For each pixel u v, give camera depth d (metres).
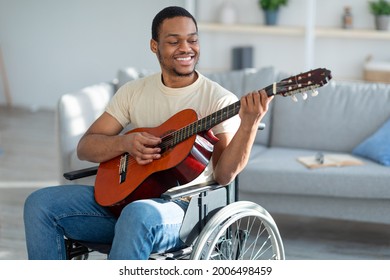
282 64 6.50
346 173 3.67
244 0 6.44
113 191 2.67
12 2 7.69
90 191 2.74
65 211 2.66
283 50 6.48
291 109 4.30
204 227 2.48
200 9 6.58
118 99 2.84
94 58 7.49
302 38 6.39
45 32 7.63
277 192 3.78
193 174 2.53
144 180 2.59
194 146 2.51
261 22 6.41
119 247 2.44
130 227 2.43
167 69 2.68
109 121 2.84
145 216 2.43
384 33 5.88
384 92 4.18
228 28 6.27
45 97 7.77
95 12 7.39
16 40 7.75
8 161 5.68
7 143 6.26
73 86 7.63
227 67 6.62
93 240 2.73
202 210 2.56
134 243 2.42
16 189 4.91
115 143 2.70
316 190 3.71
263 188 3.79
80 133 4.04
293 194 3.79
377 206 3.69
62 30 7.56
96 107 4.23
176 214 2.52
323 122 4.23
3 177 5.22
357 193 3.65
